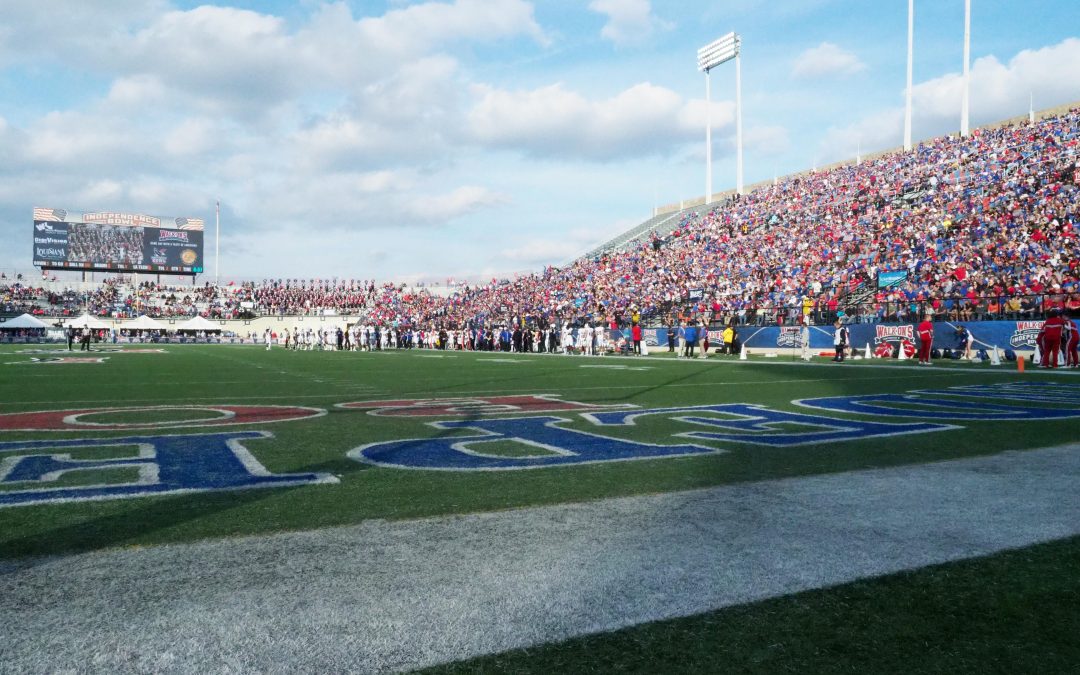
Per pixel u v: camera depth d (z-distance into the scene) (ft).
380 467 17.40
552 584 9.21
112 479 15.90
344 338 170.91
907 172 133.59
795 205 146.20
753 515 12.72
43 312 214.90
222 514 12.71
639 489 14.87
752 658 7.30
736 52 177.17
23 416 28.63
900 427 24.68
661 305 129.39
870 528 11.85
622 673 6.95
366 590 8.97
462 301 199.00
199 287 244.22
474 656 7.26
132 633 7.70
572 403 34.17
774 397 36.86
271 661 7.09
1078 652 7.55
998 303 78.59
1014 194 102.47
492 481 15.71
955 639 7.80
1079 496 14.16
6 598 8.64
